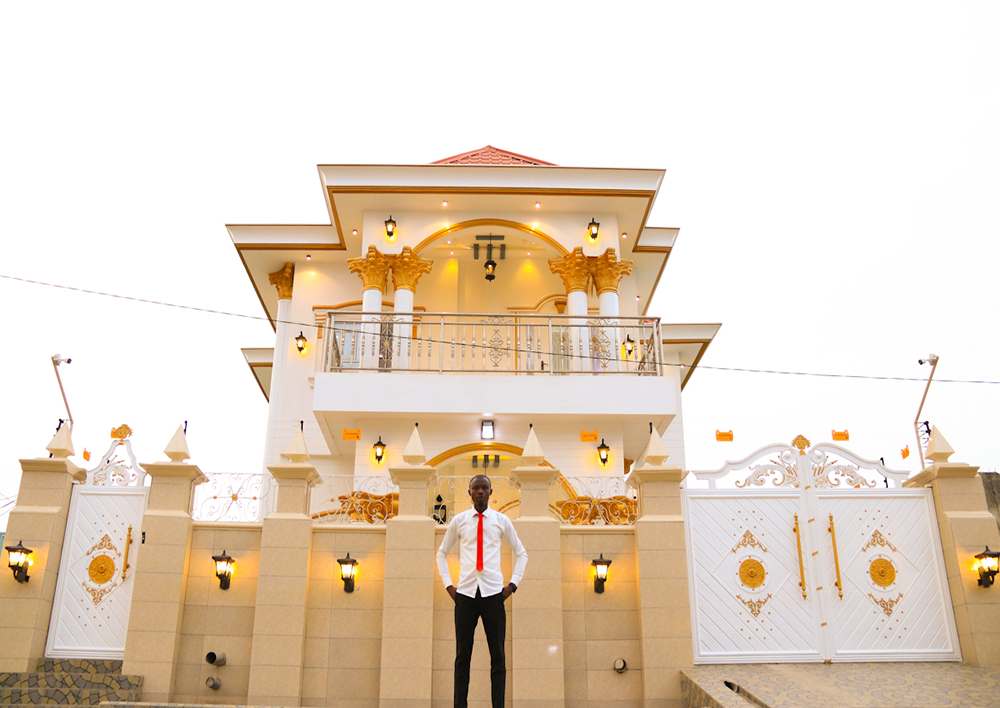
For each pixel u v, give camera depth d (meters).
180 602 8.22
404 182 13.55
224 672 8.09
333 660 8.11
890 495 8.97
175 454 8.76
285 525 8.44
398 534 8.38
